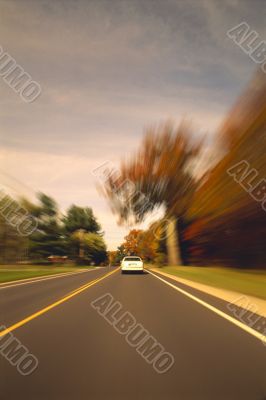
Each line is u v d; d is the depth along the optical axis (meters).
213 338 8.12
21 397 4.99
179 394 5.09
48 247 88.75
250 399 4.94
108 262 116.25
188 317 10.69
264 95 22.00
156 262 57.72
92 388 5.29
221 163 28.17
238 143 24.31
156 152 43.06
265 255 28.55
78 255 94.62
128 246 78.25
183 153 42.38
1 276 30.28
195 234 41.69
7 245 72.06
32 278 29.27
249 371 5.95
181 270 37.25
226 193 28.17
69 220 103.00
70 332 8.78
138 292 17.56
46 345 7.57
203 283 21.83
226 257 35.19
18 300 14.77
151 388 5.28
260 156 22.12
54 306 13.01
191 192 41.78
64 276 31.86
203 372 5.91
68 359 6.62
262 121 21.69
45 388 5.29
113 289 19.05
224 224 31.25
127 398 4.96
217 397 4.99
